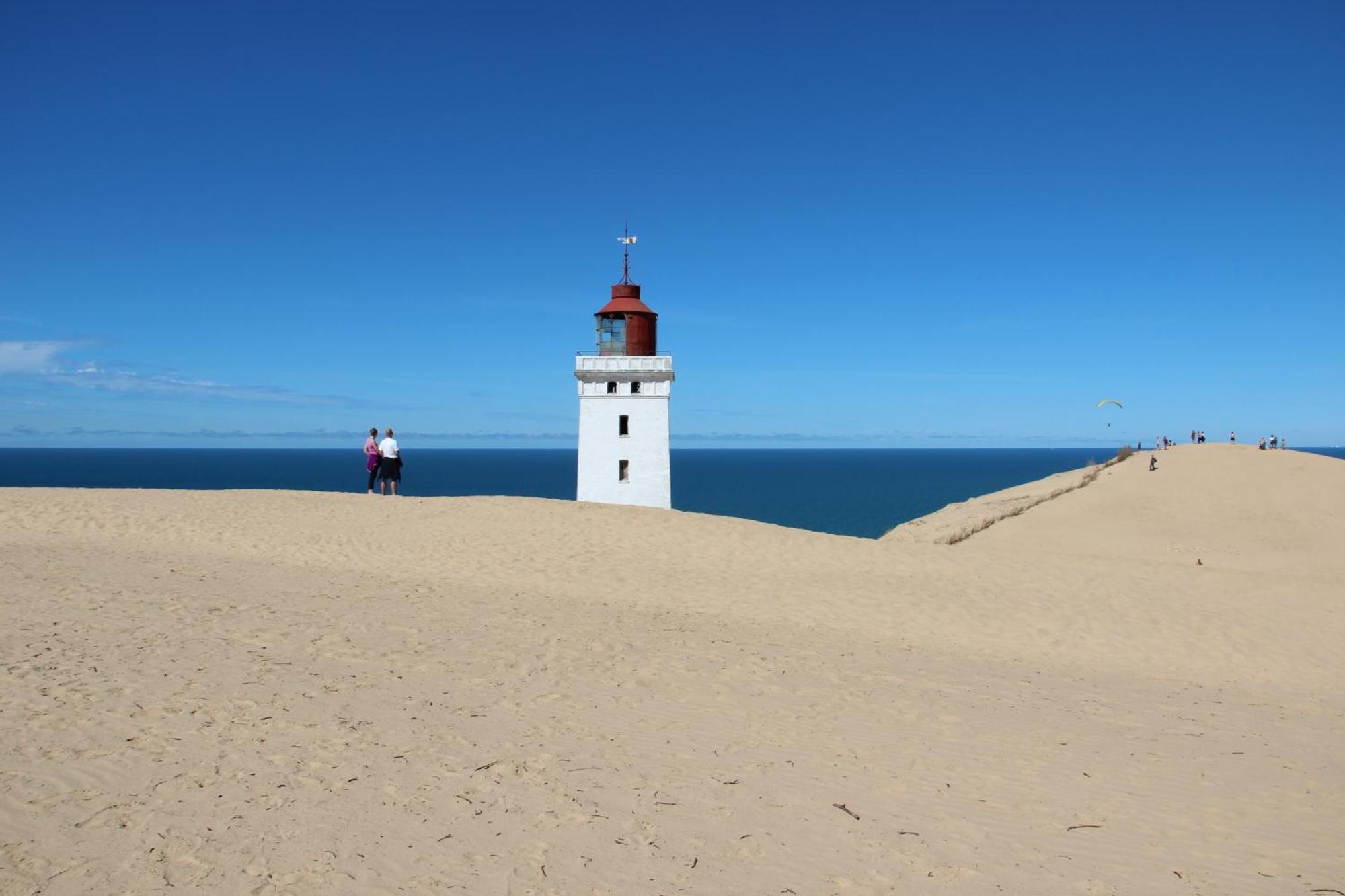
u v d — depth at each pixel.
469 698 10.48
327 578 18.88
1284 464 52.41
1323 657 17.56
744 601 19.64
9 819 6.55
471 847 6.71
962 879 6.70
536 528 26.30
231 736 8.57
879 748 9.72
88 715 8.80
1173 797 8.80
